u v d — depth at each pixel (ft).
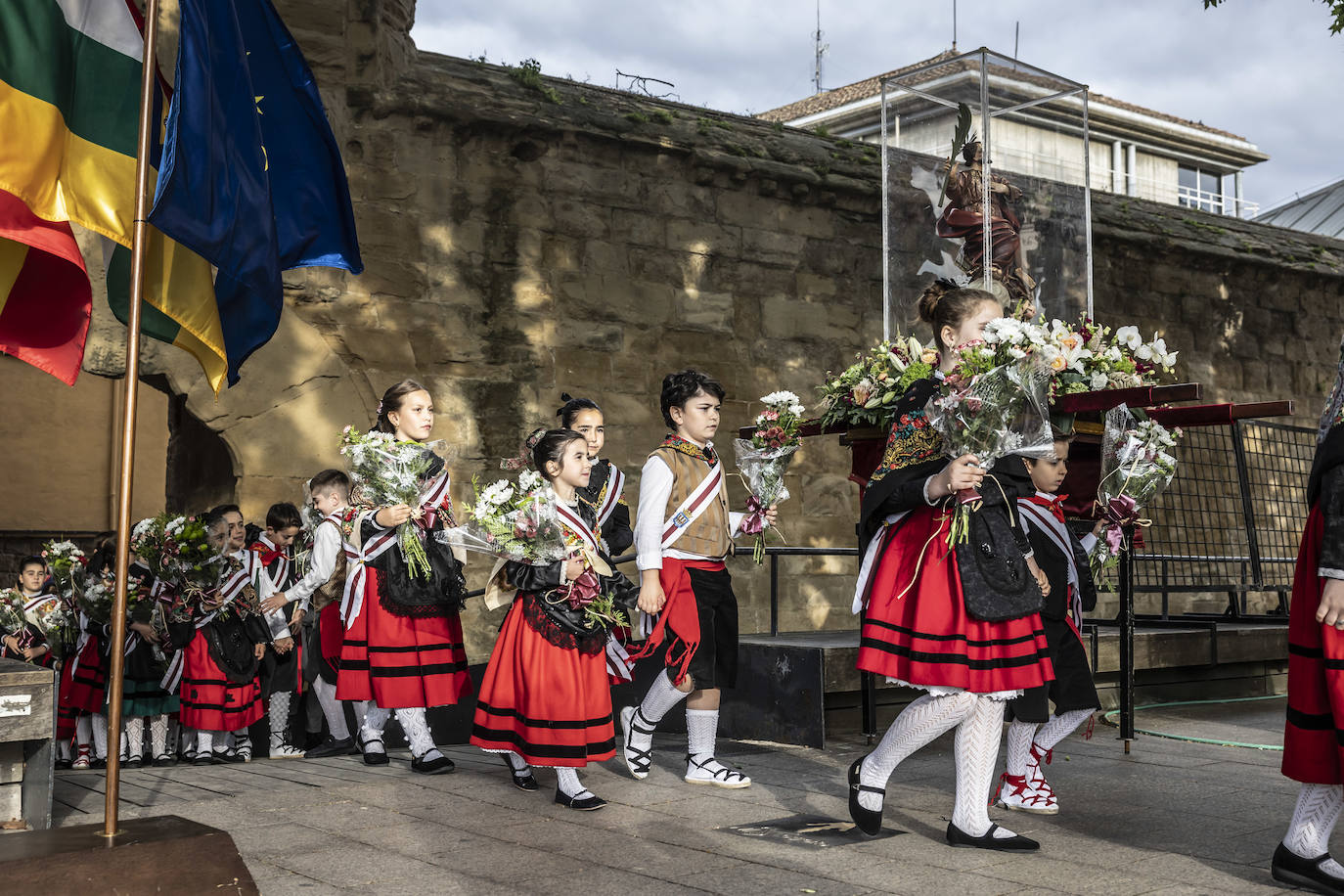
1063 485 17.76
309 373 30.04
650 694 16.51
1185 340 45.98
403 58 32.32
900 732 12.17
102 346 27.78
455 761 19.52
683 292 35.86
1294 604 10.61
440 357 31.96
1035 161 22.08
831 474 38.19
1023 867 11.39
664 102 38.04
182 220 12.73
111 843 10.03
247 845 12.42
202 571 22.15
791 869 11.35
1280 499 42.57
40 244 13.42
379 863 11.64
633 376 34.73
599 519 17.61
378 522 17.39
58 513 44.42
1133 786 15.92
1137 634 24.09
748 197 37.29
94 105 14.08
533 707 14.67
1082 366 14.71
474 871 11.33
